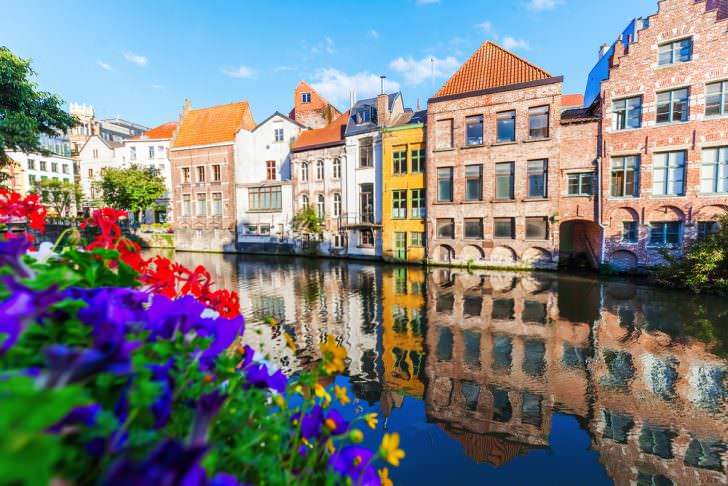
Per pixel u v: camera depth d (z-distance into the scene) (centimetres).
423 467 417
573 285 1563
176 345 135
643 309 1127
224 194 3394
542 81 1977
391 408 547
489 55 2305
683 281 1427
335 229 2917
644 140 1778
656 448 454
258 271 2091
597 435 480
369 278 1816
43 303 107
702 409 543
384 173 2523
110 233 213
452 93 2266
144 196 3697
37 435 58
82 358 76
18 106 1460
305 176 3081
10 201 214
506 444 462
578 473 408
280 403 161
